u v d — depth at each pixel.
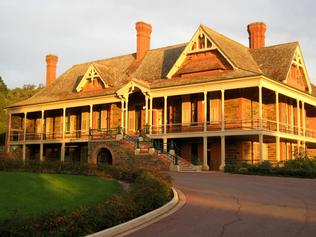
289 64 32.81
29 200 13.49
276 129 31.16
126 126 35.47
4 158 26.11
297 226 10.20
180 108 35.31
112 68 41.78
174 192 15.71
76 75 46.91
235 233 9.51
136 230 10.04
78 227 9.33
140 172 20.17
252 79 29.05
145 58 41.31
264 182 20.50
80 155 41.53
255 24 39.03
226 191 17.02
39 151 45.19
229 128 30.91
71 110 43.41
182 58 34.47
